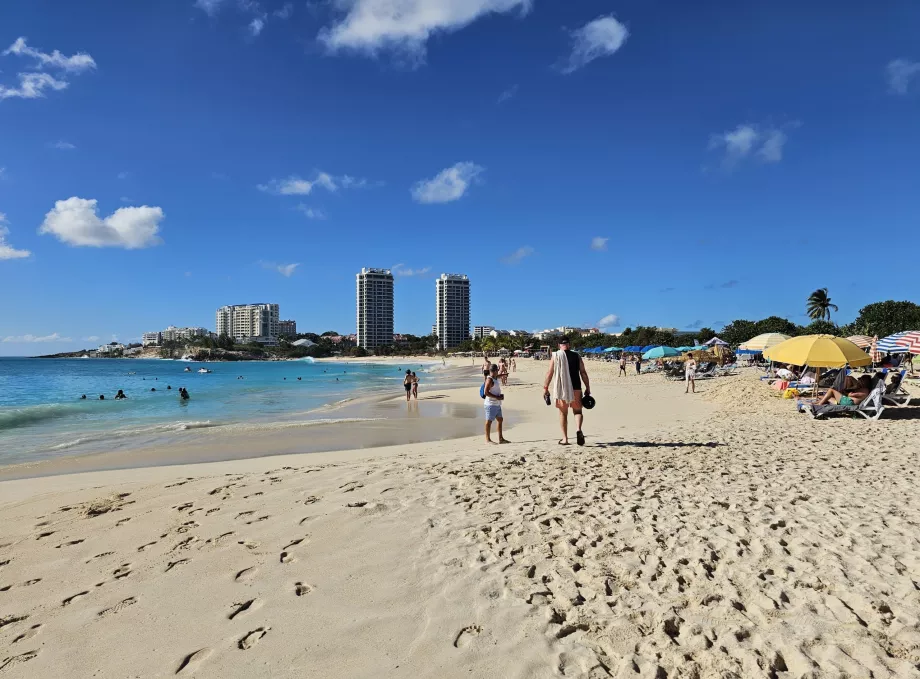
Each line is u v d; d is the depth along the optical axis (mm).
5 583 3615
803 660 2492
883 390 11117
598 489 5555
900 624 2764
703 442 8484
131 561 3920
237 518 4824
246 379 47031
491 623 2932
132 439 11367
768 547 3889
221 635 2879
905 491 5348
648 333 101375
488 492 5500
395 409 18188
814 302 73125
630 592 3242
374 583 3451
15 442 11125
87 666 2633
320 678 2482
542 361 72500
